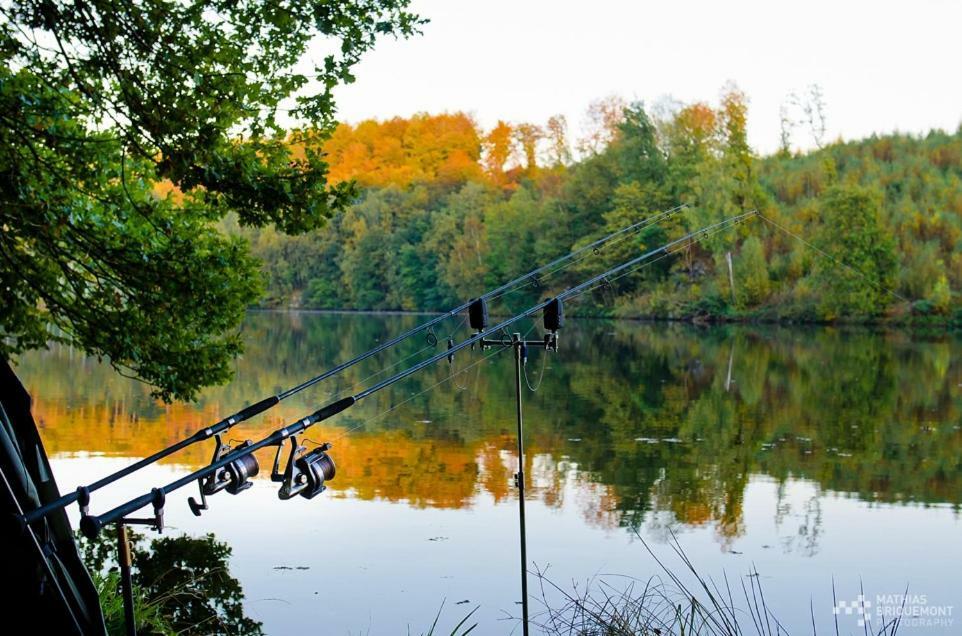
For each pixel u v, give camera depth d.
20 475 3.94
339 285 72.19
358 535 9.35
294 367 27.20
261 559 8.55
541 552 8.91
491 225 61.38
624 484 11.73
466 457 13.38
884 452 13.86
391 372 25.28
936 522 10.00
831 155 55.50
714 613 7.27
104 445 13.58
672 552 8.94
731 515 10.30
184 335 7.19
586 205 55.88
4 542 3.73
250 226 6.34
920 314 41.84
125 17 5.85
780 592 7.85
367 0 6.20
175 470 12.02
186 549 8.76
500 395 20.17
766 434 15.34
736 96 54.28
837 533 9.58
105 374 22.55
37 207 5.91
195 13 6.01
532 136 80.00
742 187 48.75
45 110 5.73
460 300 63.41
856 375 23.91
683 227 49.91
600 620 6.00
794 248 46.53
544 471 12.48
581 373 24.50
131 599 3.26
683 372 24.66
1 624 3.75
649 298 50.00
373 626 7.05
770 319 45.22
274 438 3.45
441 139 84.00
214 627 6.96
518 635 6.86
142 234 6.84
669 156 54.47
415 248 67.50
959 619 7.25
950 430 15.73
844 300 43.12
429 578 8.16
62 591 3.85
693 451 13.91
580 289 7.06
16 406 4.23
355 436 15.07
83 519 2.85
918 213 44.78
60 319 7.08
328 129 6.32
